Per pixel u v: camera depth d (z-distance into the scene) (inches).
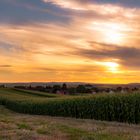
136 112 1067.3
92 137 575.2
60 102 1481.3
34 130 690.8
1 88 3882.9
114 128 763.4
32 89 3978.8
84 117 1304.1
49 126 777.6
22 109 1892.2
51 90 3732.8
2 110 2009.1
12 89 3885.3
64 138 568.1
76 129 707.4
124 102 1111.0
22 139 549.3
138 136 590.9
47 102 1592.0
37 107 1692.9
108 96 1202.0
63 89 3321.9
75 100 1368.1
